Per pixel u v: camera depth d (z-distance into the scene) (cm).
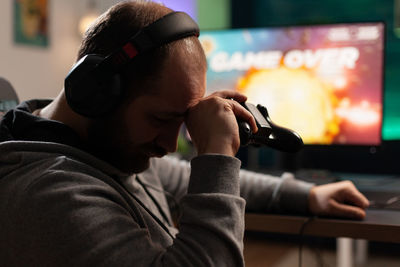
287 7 240
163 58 63
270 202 102
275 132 84
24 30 273
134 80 64
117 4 69
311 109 154
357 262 202
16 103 111
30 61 279
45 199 59
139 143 67
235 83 161
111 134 67
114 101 63
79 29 306
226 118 68
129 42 62
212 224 60
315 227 93
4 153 65
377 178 156
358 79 149
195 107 69
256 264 184
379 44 147
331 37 151
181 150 169
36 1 280
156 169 105
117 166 72
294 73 155
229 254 60
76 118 71
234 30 160
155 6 68
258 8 245
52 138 69
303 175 157
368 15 223
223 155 65
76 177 62
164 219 91
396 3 210
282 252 206
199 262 58
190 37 67
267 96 158
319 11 234
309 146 154
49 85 293
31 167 64
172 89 64
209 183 64
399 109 203
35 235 58
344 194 97
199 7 253
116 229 59
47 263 57
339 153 223
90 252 56
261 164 236
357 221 91
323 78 152
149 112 64
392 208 103
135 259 58
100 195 63
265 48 157
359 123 150
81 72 64
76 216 58
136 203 75
